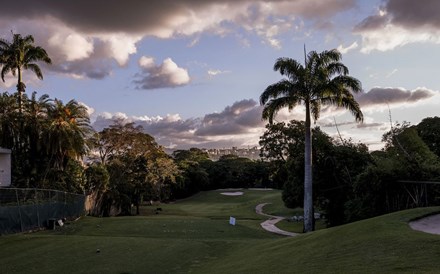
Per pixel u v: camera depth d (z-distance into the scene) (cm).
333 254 973
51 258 1594
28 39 4459
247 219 4312
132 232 2611
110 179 5481
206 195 9025
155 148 6544
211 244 1855
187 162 9725
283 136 4934
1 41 4397
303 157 3503
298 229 3216
